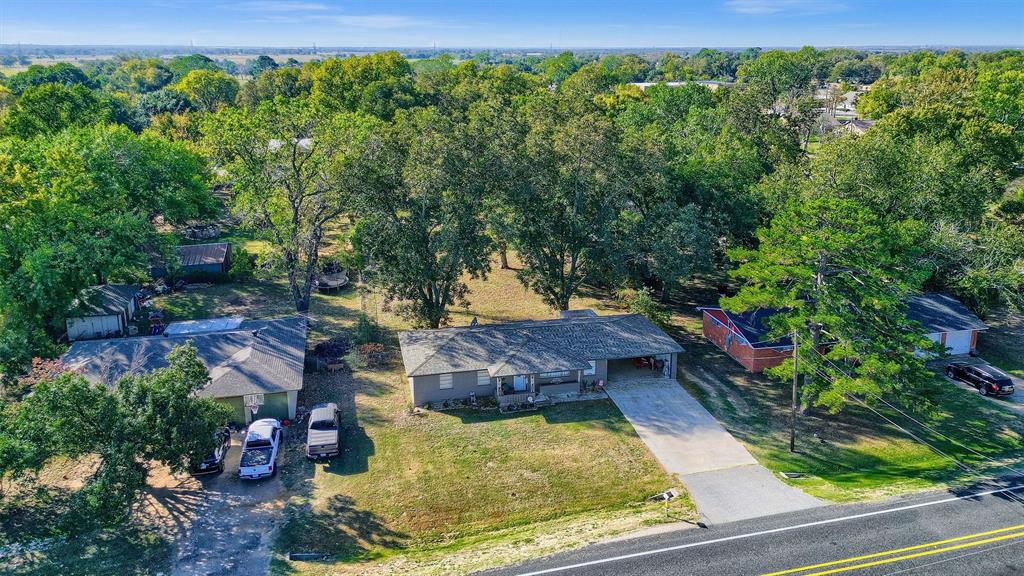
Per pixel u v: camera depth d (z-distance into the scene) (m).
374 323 43.47
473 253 36.88
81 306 37.75
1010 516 23.45
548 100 52.41
